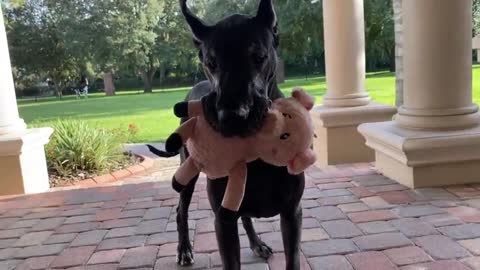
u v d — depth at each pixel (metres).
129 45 24.41
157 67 27.81
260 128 1.74
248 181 1.89
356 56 5.42
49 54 26.92
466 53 3.92
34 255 3.22
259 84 1.69
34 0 25.81
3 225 3.94
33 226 3.86
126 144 8.52
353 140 5.29
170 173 6.23
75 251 3.23
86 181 5.92
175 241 3.27
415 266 2.58
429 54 3.90
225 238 1.99
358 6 5.36
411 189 3.92
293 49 16.58
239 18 1.75
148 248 3.18
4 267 3.05
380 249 2.83
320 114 5.24
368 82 15.89
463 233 2.94
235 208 1.83
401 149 3.88
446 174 3.93
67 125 6.89
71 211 4.20
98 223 3.79
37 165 5.23
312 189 4.16
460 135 3.84
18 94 29.16
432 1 3.81
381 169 4.55
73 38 24.52
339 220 3.35
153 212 3.96
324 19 5.55
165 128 10.59
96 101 20.84
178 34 25.72
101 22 24.30
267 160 1.81
